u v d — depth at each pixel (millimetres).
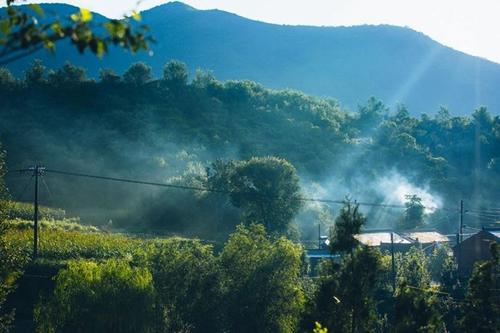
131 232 84625
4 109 137000
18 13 6309
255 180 79688
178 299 48594
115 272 44844
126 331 44062
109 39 6379
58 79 156125
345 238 28406
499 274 29719
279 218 79625
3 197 38625
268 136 150500
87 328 43281
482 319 28391
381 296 46469
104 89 159250
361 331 28078
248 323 48531
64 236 65875
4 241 37375
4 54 6215
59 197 101812
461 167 142125
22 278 54344
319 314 28250
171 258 49594
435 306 28547
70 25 6289
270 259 49469
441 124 167625
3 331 37938
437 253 62938
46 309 44031
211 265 49594
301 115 168875
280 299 49156
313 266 72375
